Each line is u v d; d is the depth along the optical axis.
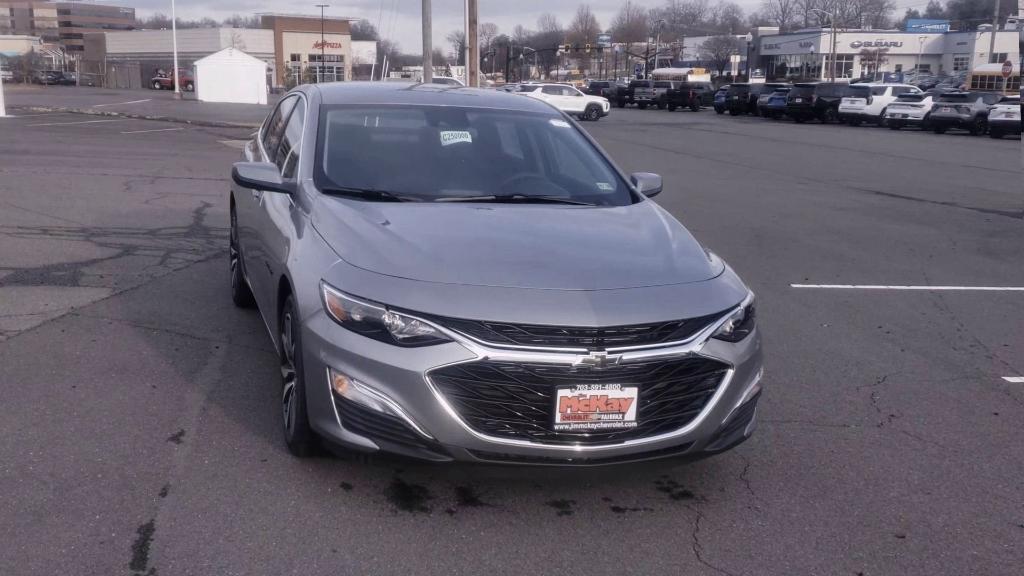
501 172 4.95
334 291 3.73
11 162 15.25
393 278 3.66
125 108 32.56
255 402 4.91
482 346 3.46
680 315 3.65
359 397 3.60
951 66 90.19
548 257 3.87
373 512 3.80
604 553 3.58
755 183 16.94
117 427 4.53
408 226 4.12
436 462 3.56
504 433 3.54
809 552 3.66
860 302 7.82
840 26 102.62
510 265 3.77
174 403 4.86
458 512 3.84
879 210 13.54
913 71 88.50
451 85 6.16
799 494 4.17
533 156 5.18
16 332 5.99
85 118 26.86
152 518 3.67
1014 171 19.94
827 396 5.49
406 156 4.95
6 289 7.06
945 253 10.18
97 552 3.41
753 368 3.91
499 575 3.39
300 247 4.18
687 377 3.70
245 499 3.86
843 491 4.22
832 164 21.14
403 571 3.38
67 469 4.05
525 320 3.48
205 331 6.14
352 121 5.16
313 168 4.78
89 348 5.72
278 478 4.05
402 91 5.63
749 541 3.73
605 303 3.59
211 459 4.21
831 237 11.07
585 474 3.65
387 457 3.63
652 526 3.81
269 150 5.95
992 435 4.97
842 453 4.65
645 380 3.59
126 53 86.62
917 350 6.49
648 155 22.86
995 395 5.62
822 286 8.38
